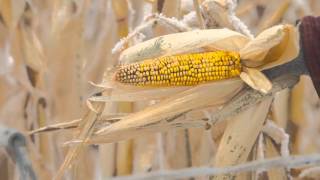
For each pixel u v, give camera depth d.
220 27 1.13
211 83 1.03
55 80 1.49
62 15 1.50
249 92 1.04
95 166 1.45
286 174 1.13
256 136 1.06
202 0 1.22
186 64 1.01
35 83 1.51
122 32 1.41
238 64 1.03
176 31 1.16
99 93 1.05
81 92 1.49
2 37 1.64
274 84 1.04
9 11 1.51
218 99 1.04
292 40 1.00
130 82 1.01
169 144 1.49
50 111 1.51
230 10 1.12
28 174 0.78
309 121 1.92
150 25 1.17
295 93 1.47
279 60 1.02
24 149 0.78
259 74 1.02
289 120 1.48
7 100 1.59
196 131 1.44
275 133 1.13
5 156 1.38
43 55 1.52
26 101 1.52
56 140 1.48
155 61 1.01
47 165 1.46
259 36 1.01
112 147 1.45
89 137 1.05
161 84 1.02
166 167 1.47
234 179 1.07
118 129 1.04
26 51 1.51
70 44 1.49
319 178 1.27
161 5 1.29
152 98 1.04
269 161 0.73
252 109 1.05
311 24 1.01
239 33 1.07
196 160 1.45
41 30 1.62
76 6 1.50
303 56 1.02
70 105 1.49
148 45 1.03
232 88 1.04
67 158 1.06
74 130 1.11
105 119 1.07
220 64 1.02
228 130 1.06
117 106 1.37
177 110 1.04
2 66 1.63
